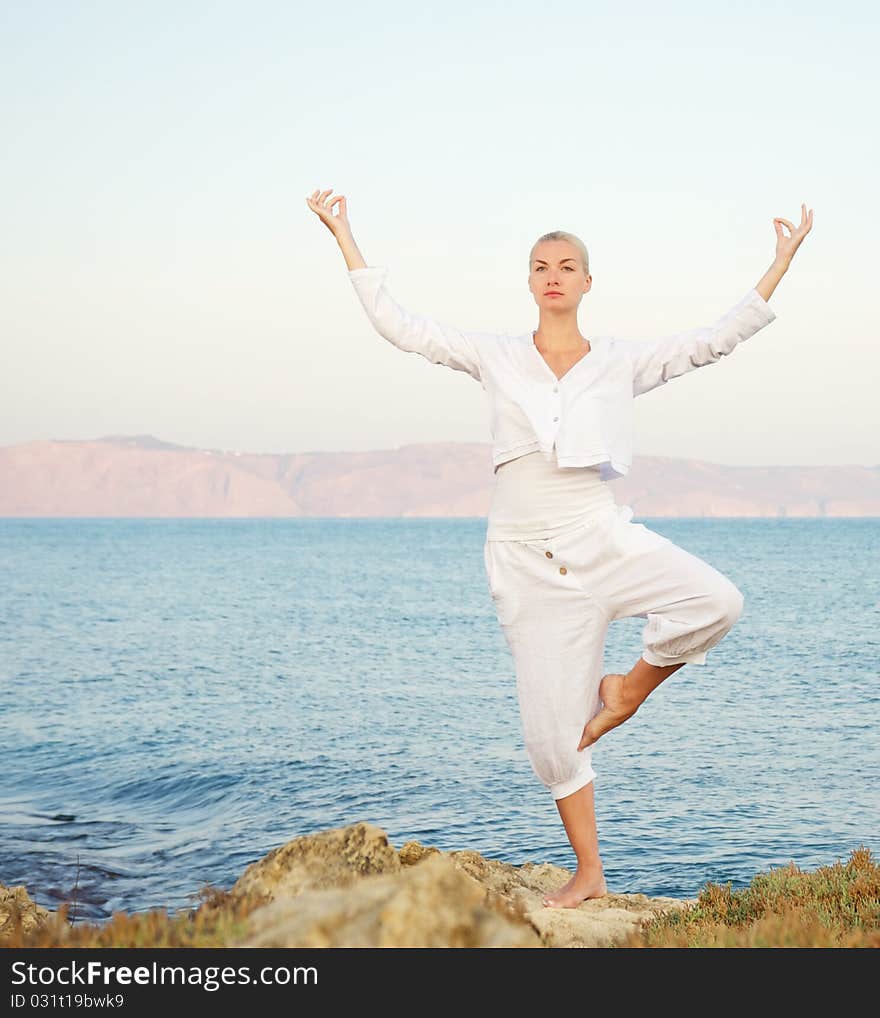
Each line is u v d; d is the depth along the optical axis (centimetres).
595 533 529
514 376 541
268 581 9438
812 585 8438
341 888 393
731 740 2264
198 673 3469
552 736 552
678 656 525
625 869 1310
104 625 5278
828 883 574
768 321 536
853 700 2894
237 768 1928
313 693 3023
